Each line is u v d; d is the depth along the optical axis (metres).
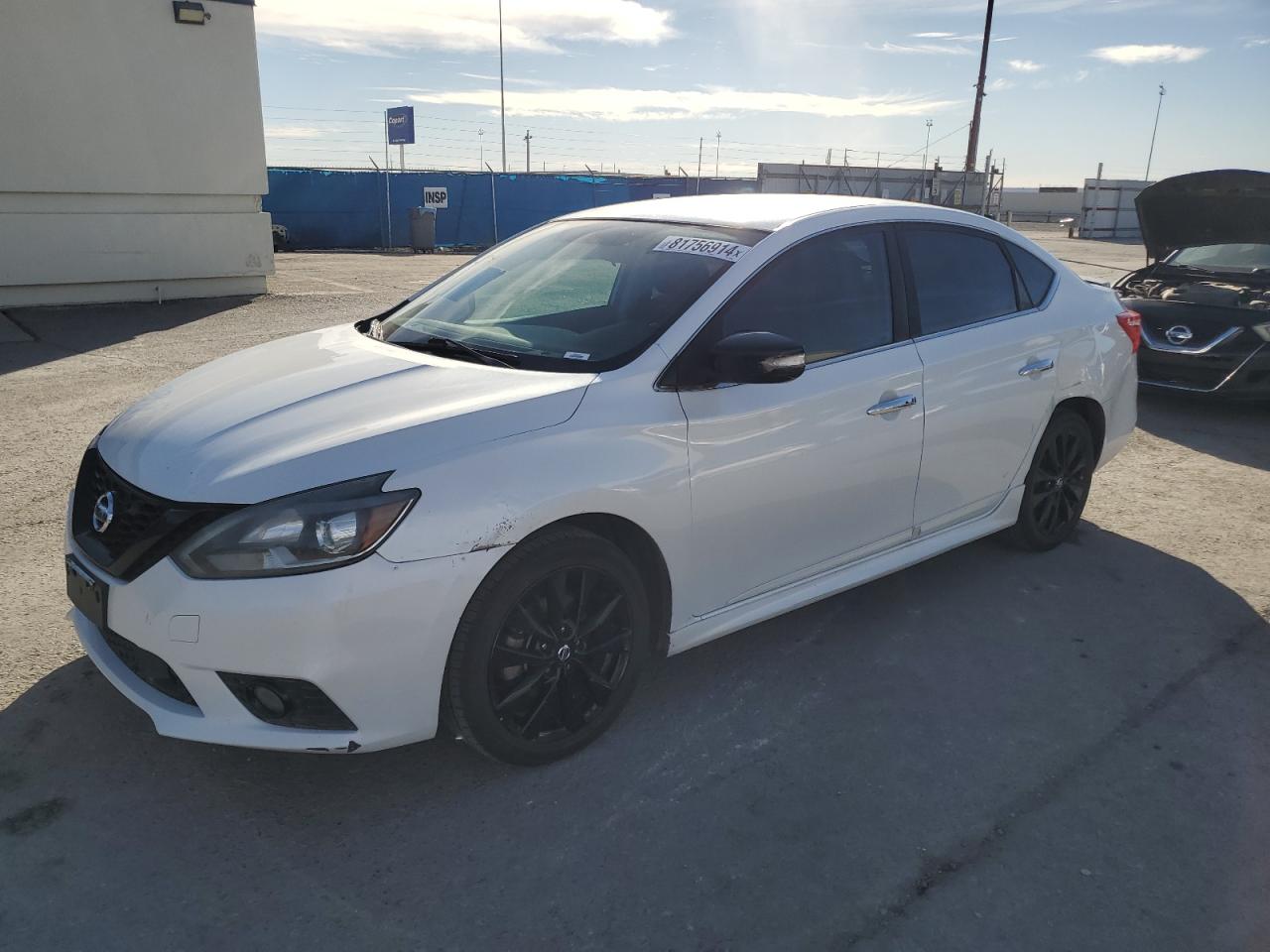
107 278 11.80
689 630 3.24
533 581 2.74
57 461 5.72
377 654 2.52
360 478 2.53
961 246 4.13
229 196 12.64
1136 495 5.77
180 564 2.49
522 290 3.67
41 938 2.25
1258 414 7.95
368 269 18.14
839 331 3.56
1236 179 7.72
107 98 11.30
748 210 3.79
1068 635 3.94
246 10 12.11
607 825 2.71
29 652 3.48
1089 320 4.61
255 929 2.30
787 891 2.48
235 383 3.19
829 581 3.67
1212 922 2.42
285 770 2.91
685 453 3.02
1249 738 3.24
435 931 2.32
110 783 2.80
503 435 2.72
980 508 4.25
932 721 3.29
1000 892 2.50
